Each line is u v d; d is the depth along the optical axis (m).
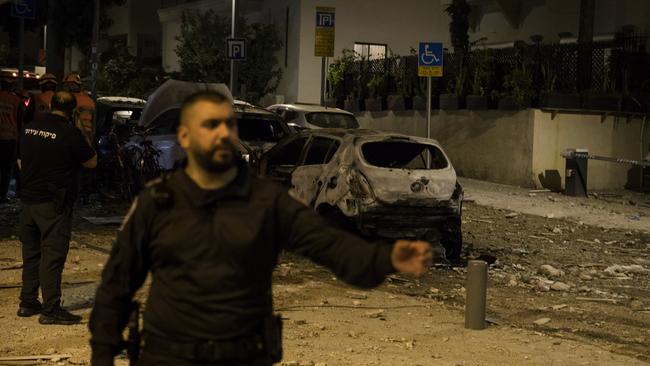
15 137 15.24
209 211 3.12
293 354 6.78
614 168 20.50
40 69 35.06
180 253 3.10
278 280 9.86
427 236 11.21
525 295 9.70
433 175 11.13
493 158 20.50
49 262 7.38
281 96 29.36
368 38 29.48
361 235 11.11
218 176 3.13
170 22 38.19
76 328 7.36
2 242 11.73
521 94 19.59
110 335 3.21
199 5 34.22
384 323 8.05
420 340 7.44
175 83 14.78
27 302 7.70
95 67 22.91
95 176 16.61
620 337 7.92
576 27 26.88
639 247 13.45
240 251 3.09
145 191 3.18
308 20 28.70
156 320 3.15
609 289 10.26
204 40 30.00
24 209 7.44
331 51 20.02
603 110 19.73
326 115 19.55
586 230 14.77
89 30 39.62
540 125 19.55
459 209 11.34
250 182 3.19
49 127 7.23
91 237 12.35
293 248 3.22
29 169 7.29
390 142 11.34
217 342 3.11
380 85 24.73
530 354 7.09
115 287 3.22
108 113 17.92
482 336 7.65
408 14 30.08
